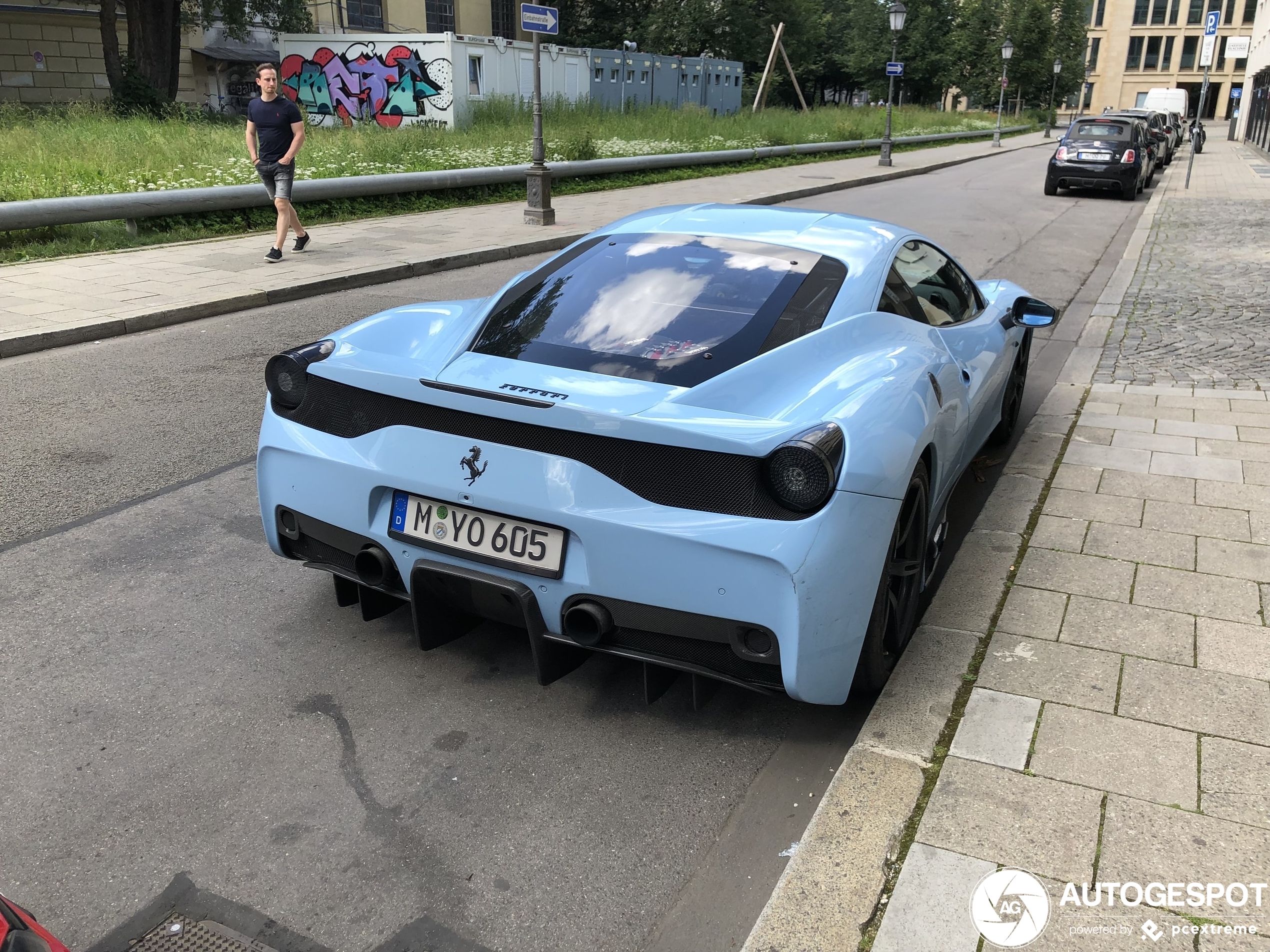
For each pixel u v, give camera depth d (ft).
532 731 8.86
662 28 150.51
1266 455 15.05
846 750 8.67
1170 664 9.27
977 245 41.16
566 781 8.18
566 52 92.73
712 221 11.19
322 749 8.54
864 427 7.69
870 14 196.44
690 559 7.39
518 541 8.04
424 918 6.72
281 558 12.37
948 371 9.97
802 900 6.65
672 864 7.27
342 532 8.99
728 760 8.50
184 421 17.84
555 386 8.11
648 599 7.63
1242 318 26.07
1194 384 19.44
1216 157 108.37
